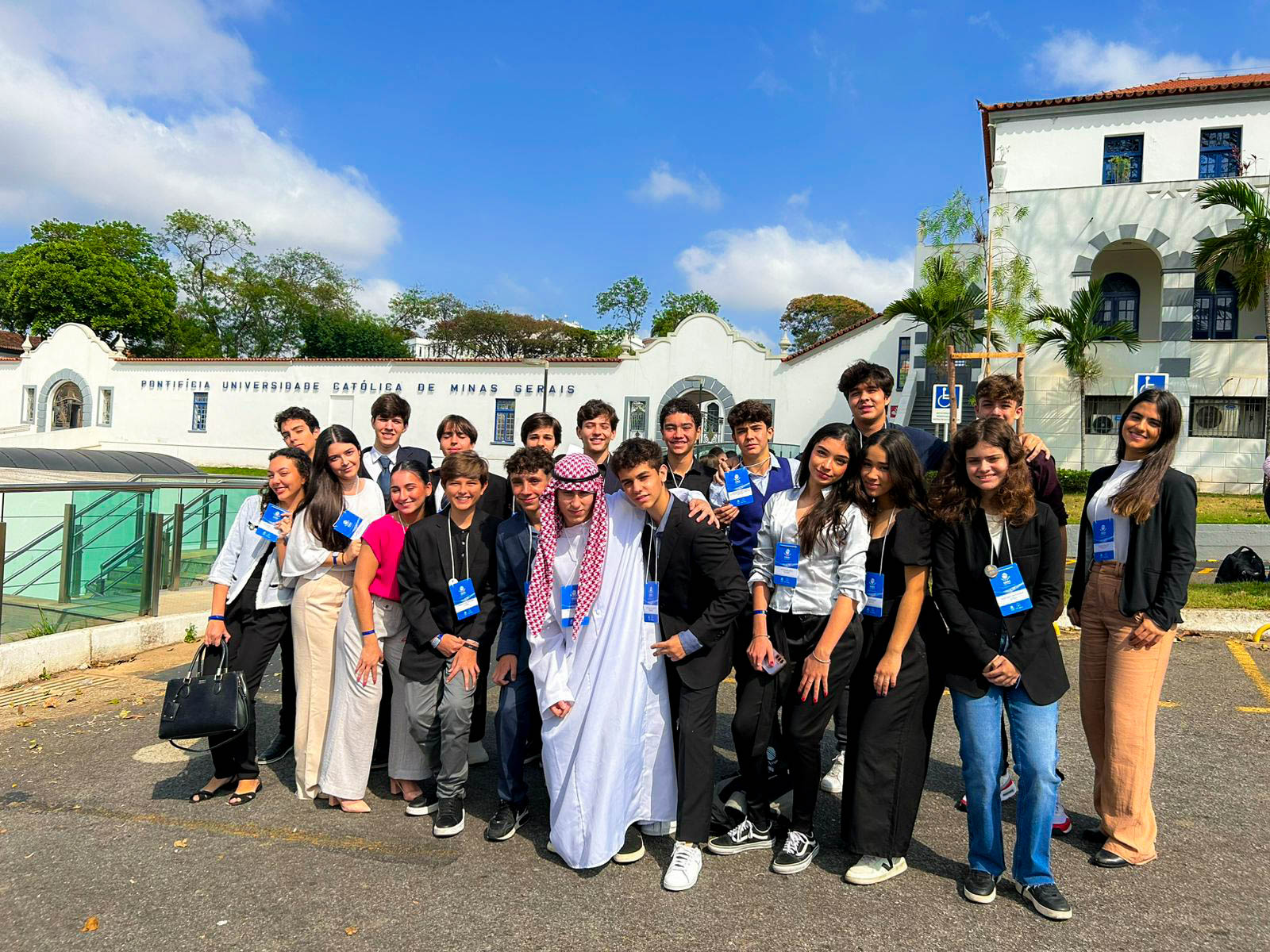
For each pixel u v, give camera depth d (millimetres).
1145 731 3482
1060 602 3232
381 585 4074
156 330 46969
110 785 4348
